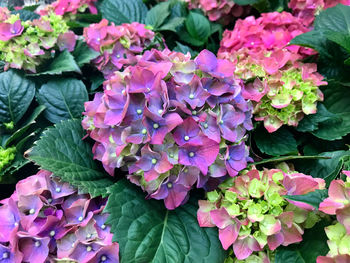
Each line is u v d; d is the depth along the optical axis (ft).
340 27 1.13
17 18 1.13
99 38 1.19
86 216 0.77
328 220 0.69
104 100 0.79
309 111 0.95
